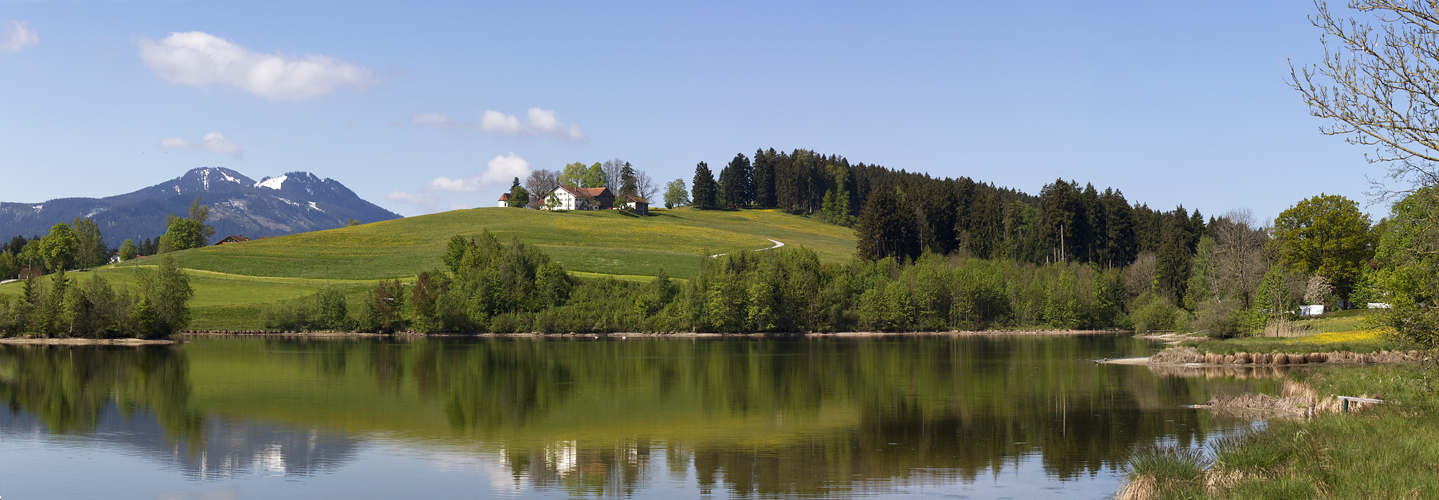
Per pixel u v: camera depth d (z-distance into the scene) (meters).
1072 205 168.50
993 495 23.02
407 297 123.94
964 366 63.12
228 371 59.25
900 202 173.00
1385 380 32.59
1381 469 17.12
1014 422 34.84
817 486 24.31
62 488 24.52
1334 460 18.44
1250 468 19.69
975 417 36.34
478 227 197.75
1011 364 64.81
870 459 27.83
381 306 120.69
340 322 121.00
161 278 105.12
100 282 101.94
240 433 33.03
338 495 23.70
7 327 99.25
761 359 72.31
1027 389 46.47
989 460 27.52
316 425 35.03
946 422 35.09
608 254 162.50
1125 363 64.19
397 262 156.00
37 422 35.59
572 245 178.50
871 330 128.75
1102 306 136.88
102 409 39.53
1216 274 113.56
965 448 29.53
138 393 45.59
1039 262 168.00
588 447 30.20
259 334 118.12
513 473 26.25
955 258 165.50
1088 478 24.80
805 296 126.62
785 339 114.81
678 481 25.08
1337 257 90.94
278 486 24.72
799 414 37.69
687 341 109.00
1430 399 24.42
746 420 36.06
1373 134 19.81
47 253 190.75
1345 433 21.53
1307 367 57.03
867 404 40.72
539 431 33.56
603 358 74.00
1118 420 34.97
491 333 123.06
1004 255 168.25
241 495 23.69
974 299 133.62
